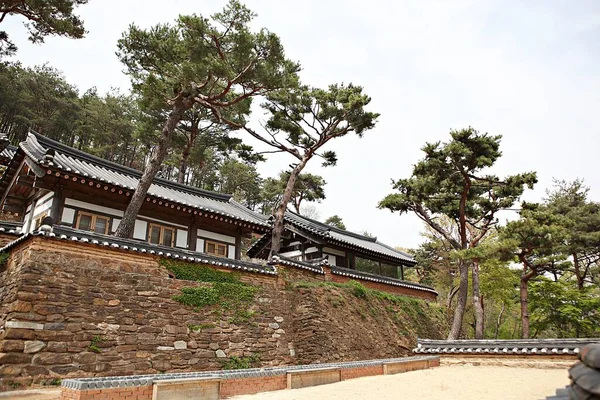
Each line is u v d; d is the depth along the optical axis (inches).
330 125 993.5
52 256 425.7
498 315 1489.9
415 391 355.9
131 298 466.9
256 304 602.2
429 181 882.8
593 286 1135.0
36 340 382.0
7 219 770.8
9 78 1663.4
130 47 658.2
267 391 356.5
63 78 1935.3
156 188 825.5
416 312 964.6
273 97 964.0
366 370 471.2
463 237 879.1
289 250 1074.1
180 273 533.0
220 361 515.5
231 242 877.8
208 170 2026.3
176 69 611.5
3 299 414.6
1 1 803.4
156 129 1280.8
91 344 415.8
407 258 1223.5
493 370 516.4
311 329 635.5
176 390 294.2
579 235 1165.7
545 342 539.8
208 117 1272.1
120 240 485.1
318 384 406.3
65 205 642.8
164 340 474.3
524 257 837.2
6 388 347.6
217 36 641.6
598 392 94.9
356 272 906.7
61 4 831.1
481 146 807.1
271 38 647.1
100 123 1845.5
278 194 1803.6
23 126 1713.8
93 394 256.4
